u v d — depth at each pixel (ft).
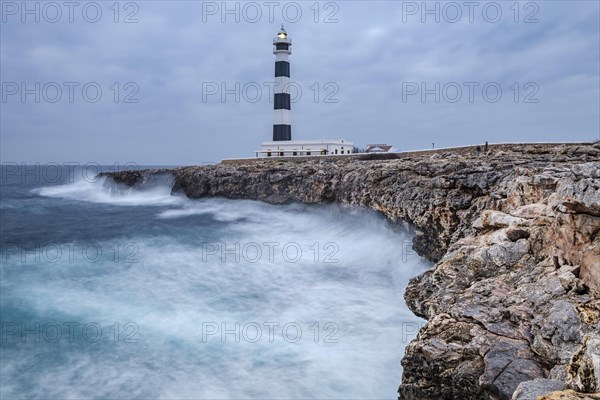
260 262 97.96
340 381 47.98
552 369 25.86
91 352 56.54
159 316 68.13
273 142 244.22
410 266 83.05
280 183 157.28
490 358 28.66
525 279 36.76
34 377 51.03
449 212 70.69
